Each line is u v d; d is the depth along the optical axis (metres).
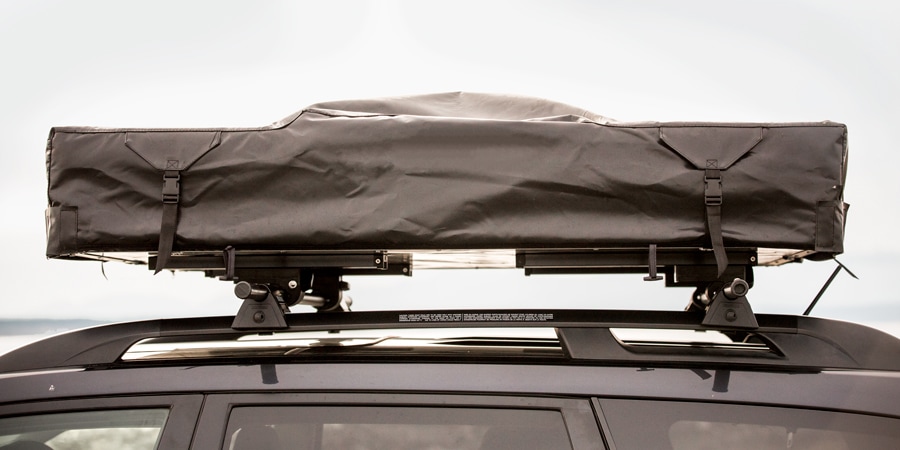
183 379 2.22
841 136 2.24
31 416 2.22
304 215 2.30
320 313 2.41
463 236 2.27
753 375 2.15
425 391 2.15
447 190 2.28
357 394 2.16
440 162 2.29
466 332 2.67
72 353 2.35
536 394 2.13
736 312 2.26
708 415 2.08
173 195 2.30
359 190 2.30
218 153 2.33
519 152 2.29
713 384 2.13
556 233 2.26
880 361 2.19
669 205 2.26
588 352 2.24
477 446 2.08
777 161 2.23
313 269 2.78
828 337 2.27
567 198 2.27
